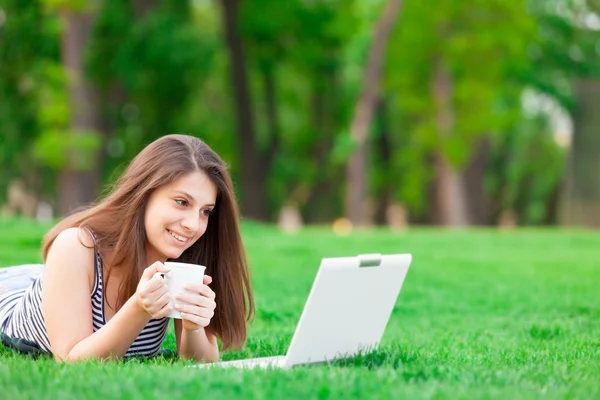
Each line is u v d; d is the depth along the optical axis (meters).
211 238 4.10
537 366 4.00
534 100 34.41
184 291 3.52
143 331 3.99
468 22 26.67
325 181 35.62
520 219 44.62
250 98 29.45
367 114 26.53
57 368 3.36
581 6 30.08
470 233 18.64
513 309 7.35
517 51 26.92
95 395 2.93
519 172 41.03
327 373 3.35
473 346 5.12
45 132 23.92
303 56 30.44
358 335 3.85
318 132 33.19
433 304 7.66
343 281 3.54
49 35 26.56
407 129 34.44
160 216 3.72
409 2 26.47
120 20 26.42
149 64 26.56
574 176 30.16
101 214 3.84
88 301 3.77
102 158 27.36
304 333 3.54
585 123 29.98
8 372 3.26
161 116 29.42
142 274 3.76
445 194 28.02
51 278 3.74
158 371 3.31
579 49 30.34
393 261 3.76
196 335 4.00
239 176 32.69
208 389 3.04
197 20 33.53
